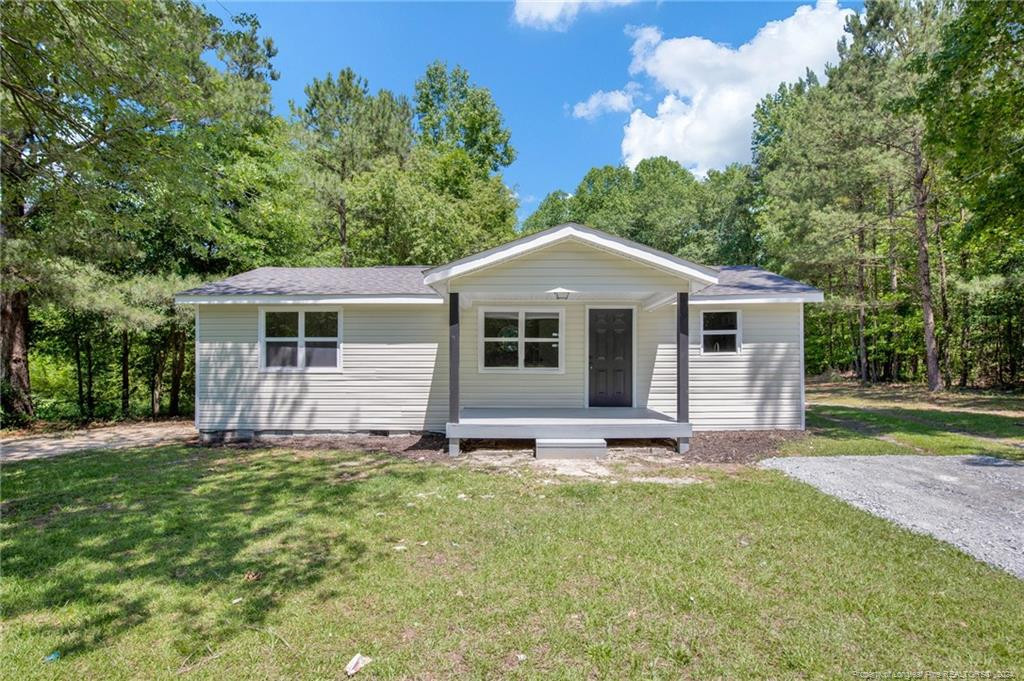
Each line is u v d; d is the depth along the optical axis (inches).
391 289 372.2
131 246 346.0
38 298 395.9
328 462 289.4
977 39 384.8
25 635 111.8
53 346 596.4
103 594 130.1
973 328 678.5
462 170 964.0
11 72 231.3
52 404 593.3
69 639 110.3
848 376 964.0
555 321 389.7
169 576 140.7
